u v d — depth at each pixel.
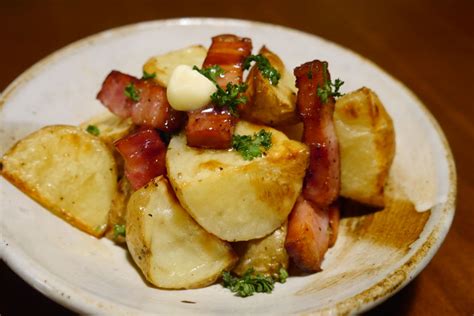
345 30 0.54
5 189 0.31
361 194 0.34
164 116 0.32
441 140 0.35
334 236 0.34
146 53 0.42
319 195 0.32
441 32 0.55
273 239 0.31
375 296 0.27
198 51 0.36
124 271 0.31
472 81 0.49
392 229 0.32
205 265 0.30
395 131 0.37
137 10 0.55
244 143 0.30
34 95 0.37
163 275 0.29
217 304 0.28
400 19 0.56
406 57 0.51
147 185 0.30
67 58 0.39
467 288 0.33
